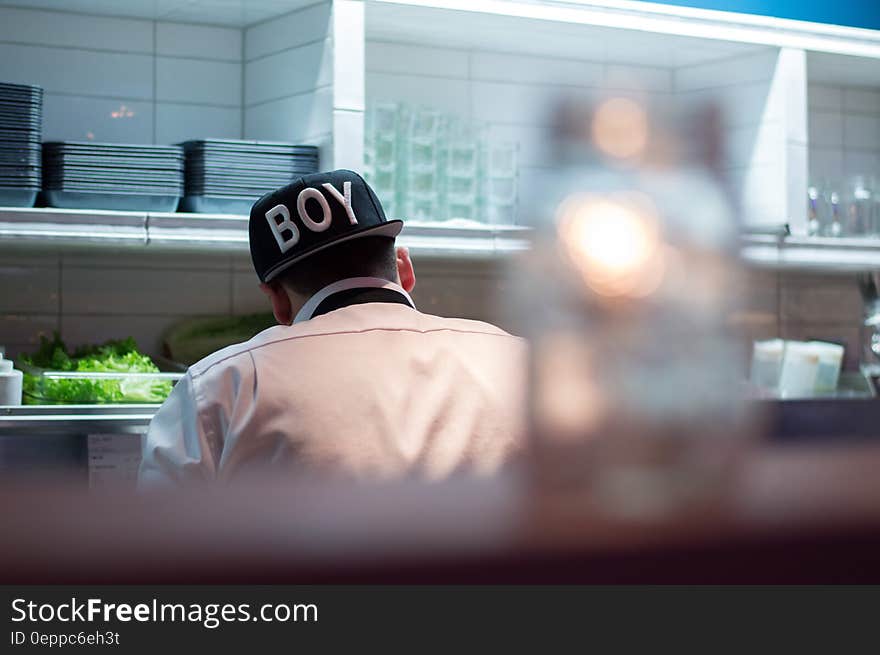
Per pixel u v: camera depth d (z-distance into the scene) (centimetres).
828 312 440
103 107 337
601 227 21
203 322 342
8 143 277
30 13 328
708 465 18
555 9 326
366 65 365
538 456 20
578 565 15
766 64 371
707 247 21
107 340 338
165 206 292
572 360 21
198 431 159
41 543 14
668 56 385
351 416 155
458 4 315
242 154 298
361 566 15
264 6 319
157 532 15
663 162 21
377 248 181
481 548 15
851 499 16
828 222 381
